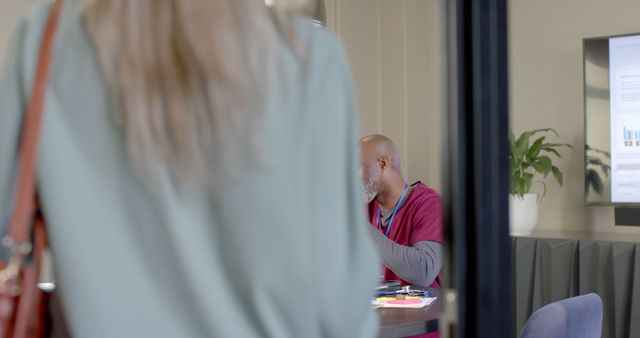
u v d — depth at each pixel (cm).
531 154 485
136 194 85
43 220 88
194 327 84
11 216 88
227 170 82
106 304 84
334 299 86
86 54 86
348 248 89
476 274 85
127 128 82
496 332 85
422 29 583
